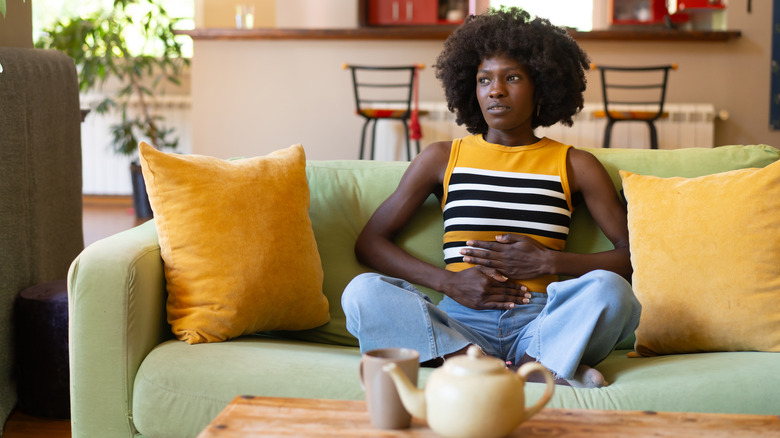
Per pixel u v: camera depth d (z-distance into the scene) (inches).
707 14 208.1
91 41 232.7
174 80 235.3
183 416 52.8
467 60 71.4
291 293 63.6
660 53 190.9
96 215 221.0
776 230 60.3
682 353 61.3
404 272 67.1
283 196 65.2
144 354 57.5
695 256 60.7
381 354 37.4
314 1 219.0
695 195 63.1
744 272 59.4
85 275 55.5
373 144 177.3
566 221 67.4
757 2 189.3
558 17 251.8
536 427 36.0
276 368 53.3
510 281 65.0
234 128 196.4
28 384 79.4
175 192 61.3
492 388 32.4
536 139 70.4
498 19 70.0
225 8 259.6
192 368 53.7
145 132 238.1
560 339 54.7
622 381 53.9
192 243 60.6
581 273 63.8
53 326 77.5
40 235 89.2
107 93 259.6
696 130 188.5
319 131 195.8
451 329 55.2
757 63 190.7
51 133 93.0
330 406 38.9
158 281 60.8
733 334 58.9
